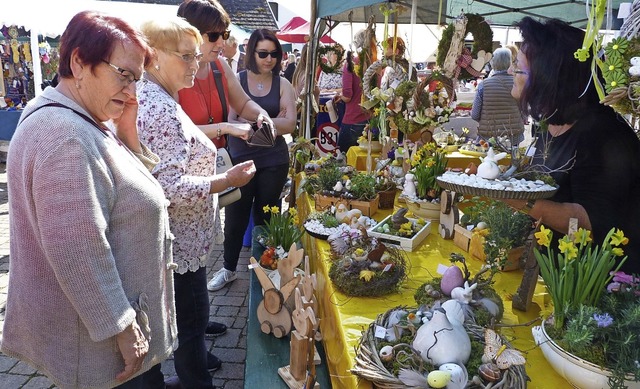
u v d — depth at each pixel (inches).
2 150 325.4
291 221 131.4
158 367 82.3
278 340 87.8
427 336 51.0
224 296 154.3
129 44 52.9
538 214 65.7
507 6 173.2
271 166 145.3
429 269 84.5
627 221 64.4
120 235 55.1
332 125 235.3
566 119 67.9
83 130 50.3
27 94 392.5
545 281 57.5
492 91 189.9
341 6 140.5
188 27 76.5
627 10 52.6
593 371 48.6
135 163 58.3
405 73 157.1
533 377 54.4
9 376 115.0
